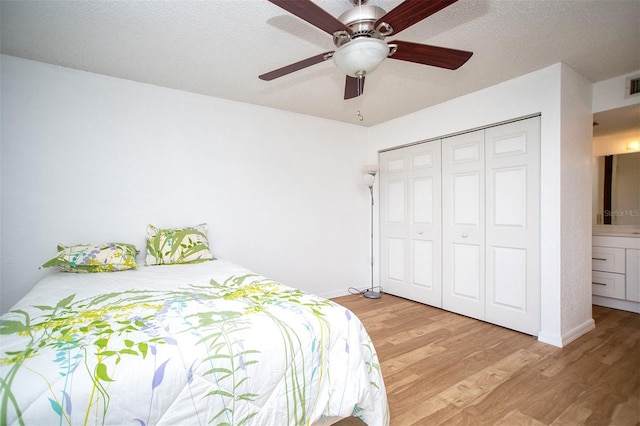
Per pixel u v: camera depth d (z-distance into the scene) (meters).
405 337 2.44
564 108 2.26
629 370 1.89
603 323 2.70
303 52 2.04
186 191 2.70
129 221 2.46
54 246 2.20
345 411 1.13
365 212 3.92
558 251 2.25
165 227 2.61
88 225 2.31
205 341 0.96
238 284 1.65
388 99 2.93
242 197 2.99
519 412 1.51
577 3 1.57
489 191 2.72
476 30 1.80
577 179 2.41
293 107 3.14
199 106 2.76
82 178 2.29
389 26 1.29
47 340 0.93
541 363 1.99
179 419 0.85
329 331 1.18
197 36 1.85
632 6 1.58
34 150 2.14
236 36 1.85
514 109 2.47
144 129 2.52
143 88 2.52
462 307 2.95
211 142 2.82
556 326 2.26
